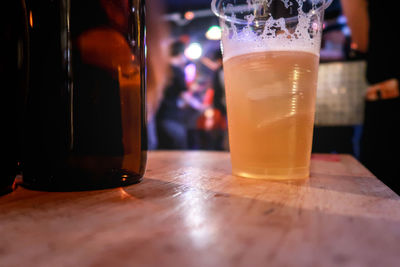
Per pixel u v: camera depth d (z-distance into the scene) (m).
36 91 0.33
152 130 3.43
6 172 0.32
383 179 1.51
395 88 1.49
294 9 0.39
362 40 1.74
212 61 3.31
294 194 0.33
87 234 0.21
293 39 0.39
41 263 0.17
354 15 1.70
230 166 0.54
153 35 3.35
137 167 0.38
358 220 0.24
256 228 0.22
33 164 0.34
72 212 0.27
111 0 0.34
